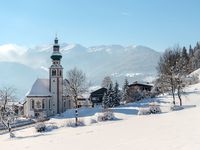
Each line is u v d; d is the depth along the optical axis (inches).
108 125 1980.8
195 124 1300.4
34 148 1350.9
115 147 1078.4
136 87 6254.9
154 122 1649.9
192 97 4170.8
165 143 994.1
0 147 1603.1
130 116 3193.9
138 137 1213.1
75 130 2206.0
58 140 1512.1
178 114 1887.3
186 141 965.8
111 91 5098.4
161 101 4128.9
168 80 3794.3
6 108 2856.8
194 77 5290.4
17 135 2783.0
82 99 6323.8
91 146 1178.0
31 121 4530.0
